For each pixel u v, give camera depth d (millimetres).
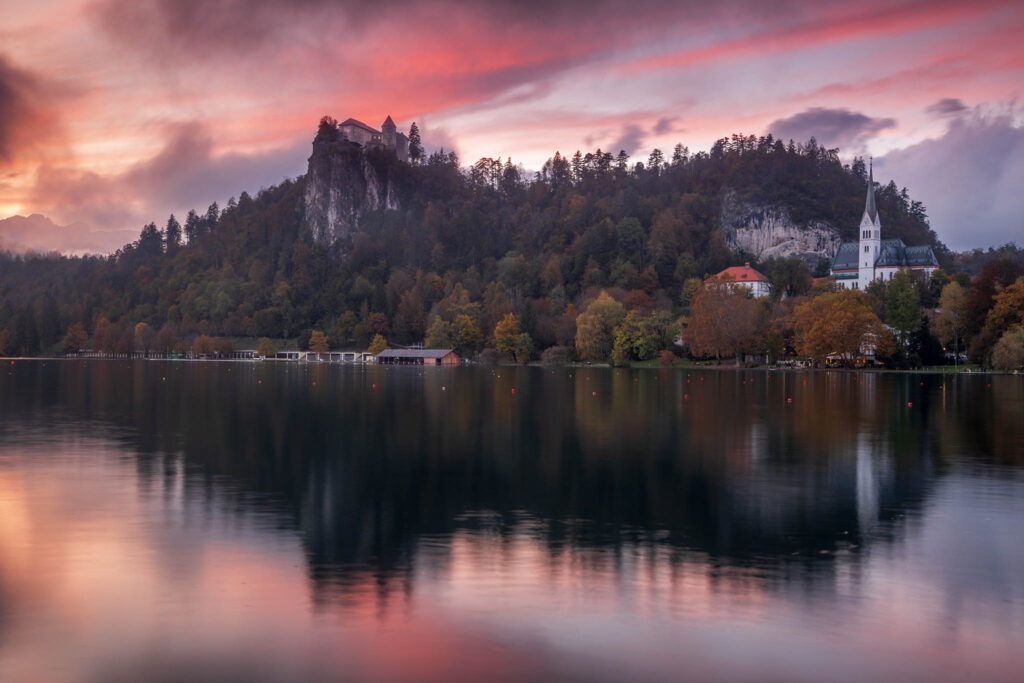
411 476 43875
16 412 79062
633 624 22109
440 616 22688
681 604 23609
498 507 36312
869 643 20922
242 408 84188
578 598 24125
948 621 22359
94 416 75250
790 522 33438
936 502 37094
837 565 27344
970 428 65375
